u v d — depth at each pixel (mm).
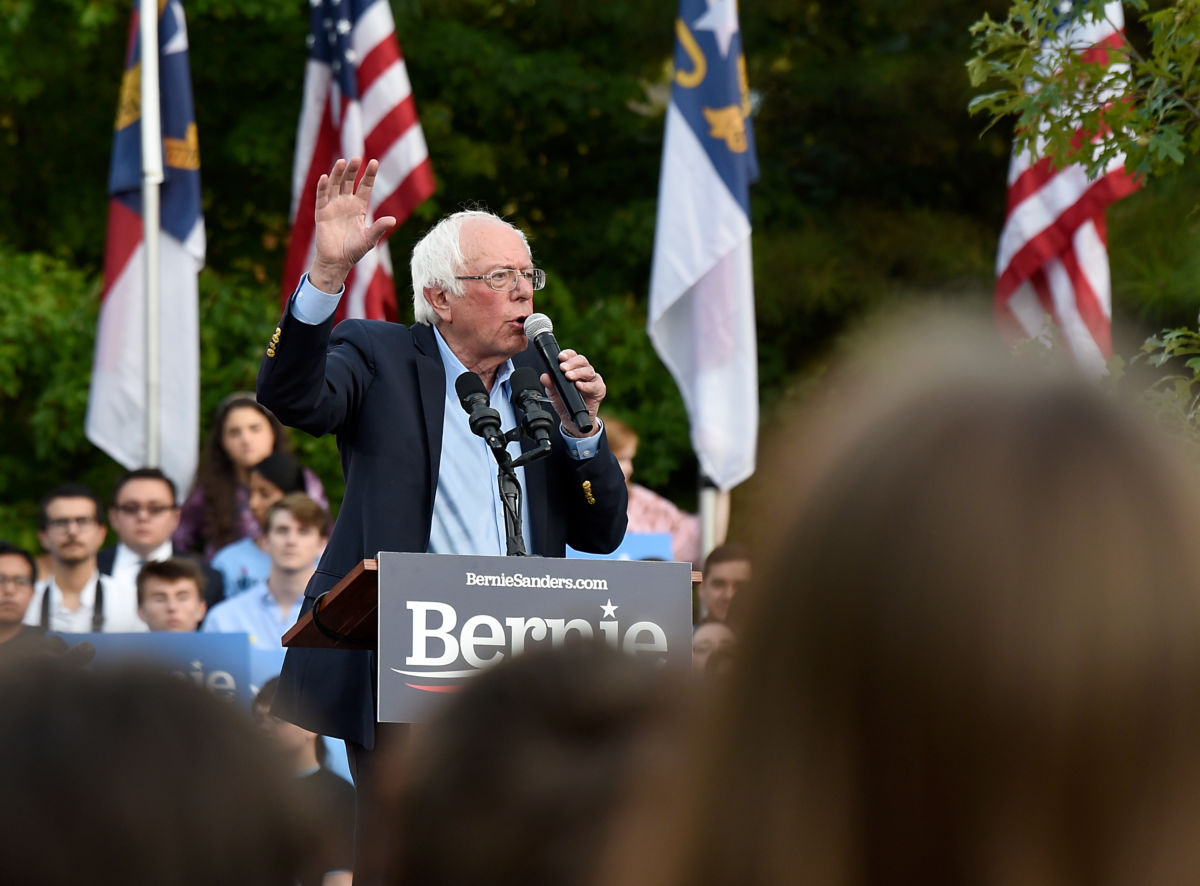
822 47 52000
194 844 3598
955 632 2789
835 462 2953
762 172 50156
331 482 45375
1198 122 15812
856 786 2869
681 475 49875
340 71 31844
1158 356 14961
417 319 13406
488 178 51844
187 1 45219
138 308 32625
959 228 49844
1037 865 2781
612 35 51312
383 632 10438
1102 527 2787
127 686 3756
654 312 30375
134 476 24625
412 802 5570
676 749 3322
